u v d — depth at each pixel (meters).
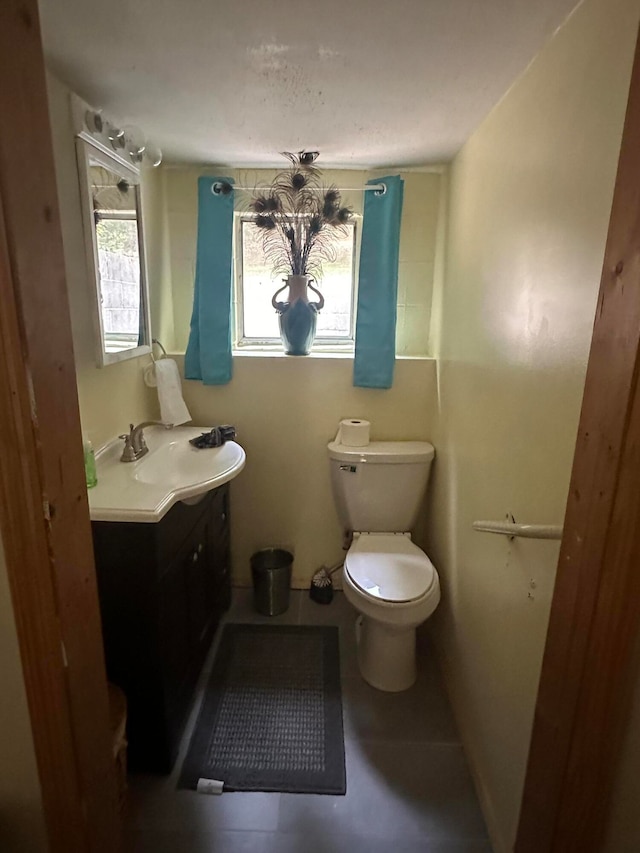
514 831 1.30
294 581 2.71
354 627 2.41
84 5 1.05
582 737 0.89
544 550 1.16
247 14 1.08
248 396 2.46
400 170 2.33
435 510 2.32
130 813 1.52
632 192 0.73
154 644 1.54
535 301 1.22
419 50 1.23
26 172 0.70
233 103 1.57
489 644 1.54
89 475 1.57
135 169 1.94
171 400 2.18
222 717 1.87
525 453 1.27
